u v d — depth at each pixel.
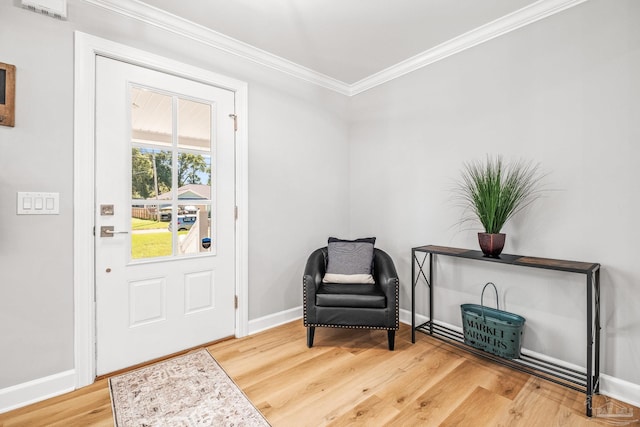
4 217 1.50
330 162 3.03
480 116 2.18
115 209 1.84
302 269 2.81
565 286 1.82
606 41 1.65
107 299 1.82
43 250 1.60
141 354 1.95
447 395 1.62
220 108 2.28
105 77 1.80
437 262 2.45
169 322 2.06
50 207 1.61
